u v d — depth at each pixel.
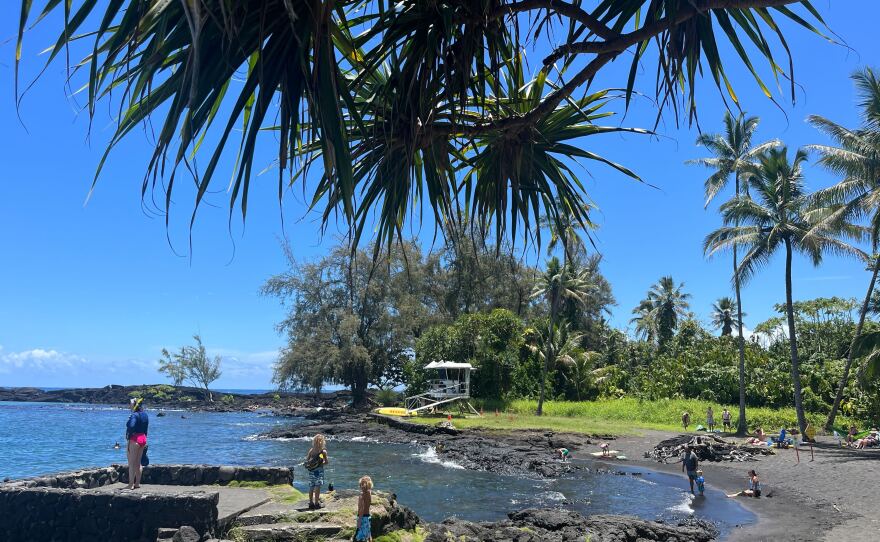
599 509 15.12
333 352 46.56
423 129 3.45
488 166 4.36
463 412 40.50
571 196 4.35
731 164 30.66
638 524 11.98
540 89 4.17
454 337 45.06
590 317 56.69
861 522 12.81
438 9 3.18
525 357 45.72
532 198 4.38
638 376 47.81
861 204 23.09
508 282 50.12
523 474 20.94
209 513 9.12
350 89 3.34
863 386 24.81
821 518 13.41
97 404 87.94
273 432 36.41
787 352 42.47
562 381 46.66
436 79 3.30
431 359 45.81
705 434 29.80
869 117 22.78
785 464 21.55
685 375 42.16
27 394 99.38
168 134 2.26
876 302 31.23
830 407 34.16
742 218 29.02
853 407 32.44
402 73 3.31
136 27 2.16
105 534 9.37
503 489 18.09
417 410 40.69
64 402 94.69
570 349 46.22
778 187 27.72
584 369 46.91
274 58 2.57
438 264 51.84
